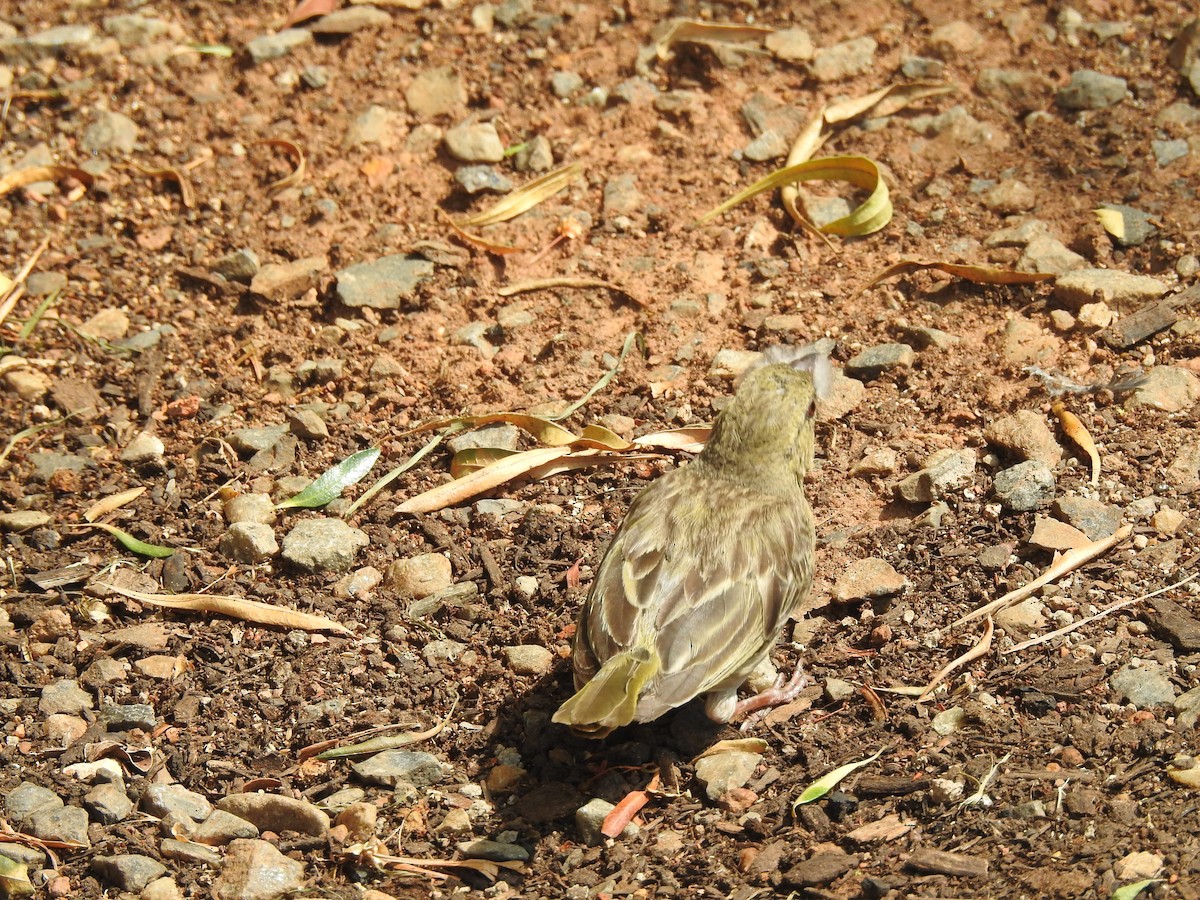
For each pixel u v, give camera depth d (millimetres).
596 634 6051
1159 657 6613
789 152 10109
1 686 7051
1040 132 10070
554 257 9562
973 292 9008
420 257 9555
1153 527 7332
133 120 10688
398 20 11281
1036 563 7242
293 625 7344
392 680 7027
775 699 6781
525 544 7754
